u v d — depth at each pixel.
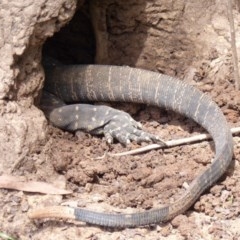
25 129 8.95
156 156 9.32
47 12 9.23
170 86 10.00
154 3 11.06
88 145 9.73
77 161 9.12
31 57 9.44
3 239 7.91
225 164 8.60
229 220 8.20
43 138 9.10
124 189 8.72
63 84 10.69
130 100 10.42
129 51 11.32
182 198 8.07
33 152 8.93
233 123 10.01
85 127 9.95
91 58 11.88
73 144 9.70
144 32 11.24
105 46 11.30
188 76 11.04
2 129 8.84
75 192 8.72
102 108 9.98
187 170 8.98
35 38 9.33
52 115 10.09
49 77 10.77
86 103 10.88
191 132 9.98
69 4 9.37
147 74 10.21
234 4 11.12
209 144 9.52
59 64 10.95
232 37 10.13
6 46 9.15
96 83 10.52
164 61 11.22
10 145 8.77
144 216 7.90
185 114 9.91
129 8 11.10
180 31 11.20
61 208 7.95
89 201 8.51
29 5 9.15
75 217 7.93
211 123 9.43
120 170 8.93
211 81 10.83
